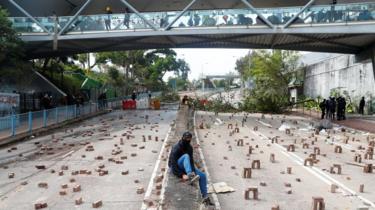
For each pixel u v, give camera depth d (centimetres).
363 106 3089
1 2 3197
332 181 957
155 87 7631
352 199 803
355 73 3366
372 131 2098
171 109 3806
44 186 886
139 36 2739
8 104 2145
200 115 3166
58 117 2281
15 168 1102
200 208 592
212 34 2681
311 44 3117
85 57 5772
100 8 3847
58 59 4025
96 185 895
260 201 782
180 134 1612
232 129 2177
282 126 2259
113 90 4894
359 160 1216
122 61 5878
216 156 1296
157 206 692
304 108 4116
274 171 1067
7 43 2334
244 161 1211
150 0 3712
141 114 3169
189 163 678
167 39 2992
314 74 4525
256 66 4781
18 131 1786
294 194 837
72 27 2750
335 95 3619
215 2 3725
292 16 2544
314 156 1252
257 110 3725
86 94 3953
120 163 1143
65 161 1194
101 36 2727
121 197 796
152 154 1298
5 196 815
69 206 739
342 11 2450
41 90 3275
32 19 2744
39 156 1296
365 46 3097
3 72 2433
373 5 2402
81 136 1814
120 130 2045
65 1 3634
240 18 2614
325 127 2209
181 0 3675
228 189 854
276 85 3919
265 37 2864
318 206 713
